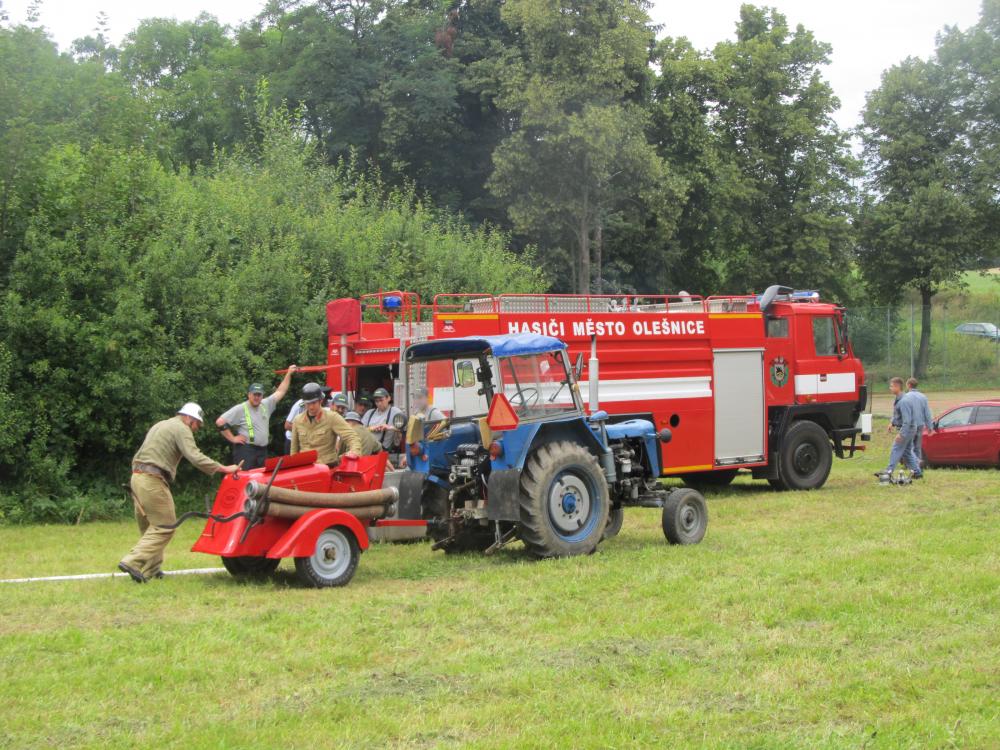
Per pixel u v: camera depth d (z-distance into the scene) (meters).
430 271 20.98
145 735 4.93
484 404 10.02
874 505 13.75
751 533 11.22
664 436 11.19
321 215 20.41
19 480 13.91
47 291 13.98
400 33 38.03
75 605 7.81
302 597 8.10
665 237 38.41
